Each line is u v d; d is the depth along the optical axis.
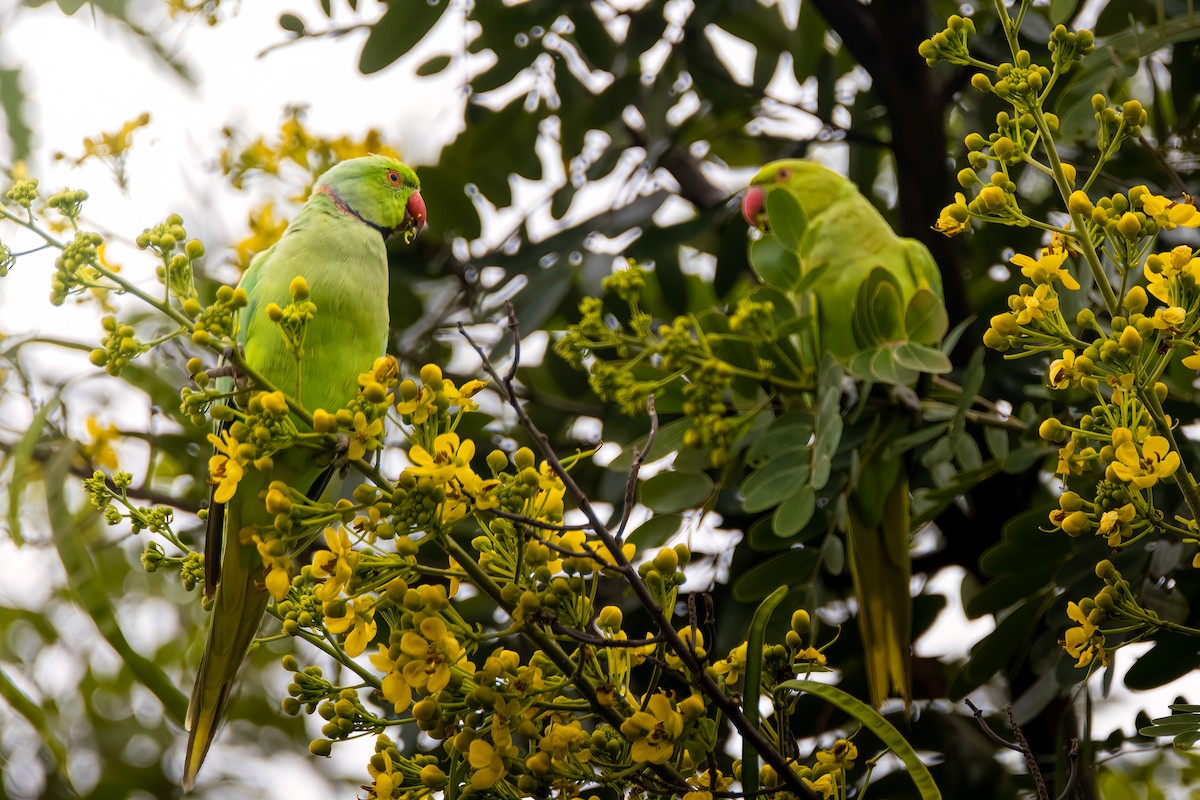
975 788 7.27
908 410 7.11
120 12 6.78
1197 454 6.14
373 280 6.49
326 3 8.88
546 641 4.25
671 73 9.31
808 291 8.14
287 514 4.12
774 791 4.10
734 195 9.06
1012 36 4.43
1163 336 4.09
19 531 6.08
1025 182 9.30
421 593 4.14
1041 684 6.02
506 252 9.39
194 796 9.90
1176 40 6.51
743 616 7.29
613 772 4.31
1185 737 4.29
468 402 4.31
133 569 9.77
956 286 9.05
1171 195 7.79
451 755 4.35
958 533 8.59
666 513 7.02
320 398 6.23
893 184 11.09
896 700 7.85
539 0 9.28
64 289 4.25
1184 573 5.88
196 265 9.17
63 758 5.98
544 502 4.42
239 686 8.66
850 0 9.27
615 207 8.88
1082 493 5.90
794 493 6.40
